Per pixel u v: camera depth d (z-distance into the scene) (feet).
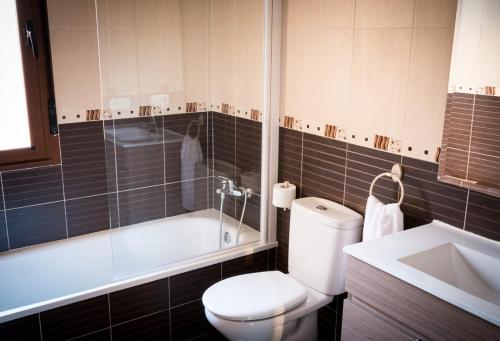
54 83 9.05
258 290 7.74
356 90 7.66
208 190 9.38
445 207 6.70
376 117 7.41
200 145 9.26
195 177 9.25
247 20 8.94
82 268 9.64
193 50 9.00
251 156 9.47
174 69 8.84
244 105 9.20
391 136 7.23
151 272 8.46
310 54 8.37
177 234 9.13
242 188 9.58
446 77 6.39
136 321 8.36
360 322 6.15
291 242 8.47
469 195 6.40
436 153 6.66
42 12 8.71
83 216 9.95
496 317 4.60
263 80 9.01
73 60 9.15
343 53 7.76
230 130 9.35
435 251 6.08
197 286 8.91
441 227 6.72
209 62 9.12
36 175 9.26
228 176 9.45
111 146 8.39
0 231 9.15
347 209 8.02
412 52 6.75
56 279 9.38
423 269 5.94
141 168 8.75
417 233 6.51
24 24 8.55
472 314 4.83
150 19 8.50
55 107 9.13
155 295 8.46
